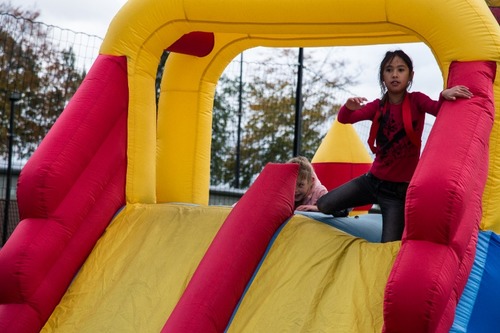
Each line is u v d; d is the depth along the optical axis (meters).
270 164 5.04
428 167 4.08
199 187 6.54
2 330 4.80
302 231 4.78
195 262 4.90
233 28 5.36
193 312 4.40
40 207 4.98
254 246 4.68
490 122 4.34
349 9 4.83
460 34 4.50
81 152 5.18
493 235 4.49
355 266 4.41
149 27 5.54
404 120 4.67
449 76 4.53
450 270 3.90
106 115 5.36
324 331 4.16
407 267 3.89
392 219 4.77
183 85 6.54
